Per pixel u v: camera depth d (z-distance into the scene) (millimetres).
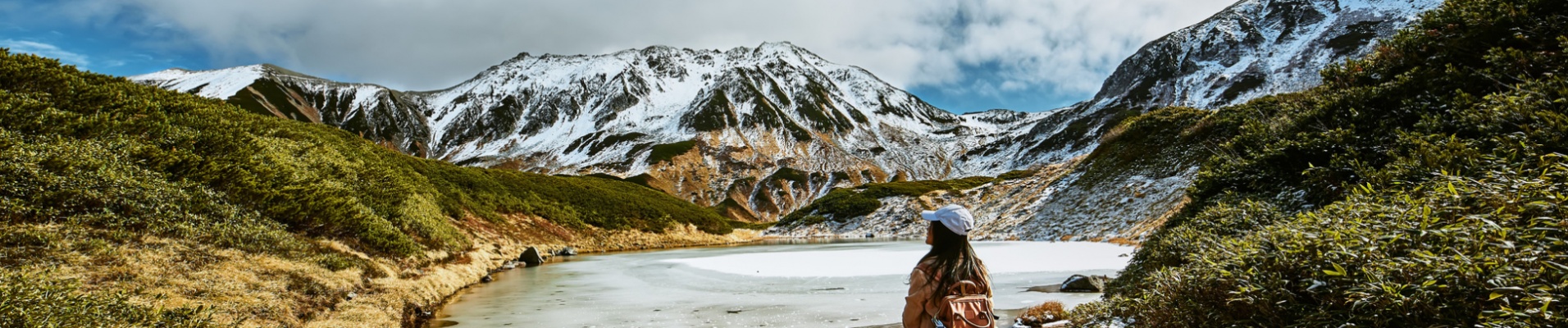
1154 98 199000
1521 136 7895
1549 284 3432
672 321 13227
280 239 14875
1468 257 4004
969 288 2857
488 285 20906
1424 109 11711
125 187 13234
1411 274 4238
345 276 14445
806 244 51531
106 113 16328
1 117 13258
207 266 11891
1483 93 11305
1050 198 44031
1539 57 10492
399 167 34688
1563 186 4691
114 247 11250
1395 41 15430
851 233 73938
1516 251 4016
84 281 9656
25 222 10883
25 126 13648
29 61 17156
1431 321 3994
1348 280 4625
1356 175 10500
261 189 16734
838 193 88188
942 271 2865
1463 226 4480
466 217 36688
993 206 51906
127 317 8031
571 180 64750
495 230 38250
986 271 3033
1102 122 194125
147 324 8156
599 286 20250
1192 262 7578
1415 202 5461
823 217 81438
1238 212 11609
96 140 14711
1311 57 176000
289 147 23578
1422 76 12641
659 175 190250
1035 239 37188
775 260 29094
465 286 20422
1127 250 26516
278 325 10648
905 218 72375
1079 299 14000
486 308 15688
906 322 2975
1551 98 8586
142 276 10531
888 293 16531
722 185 188500
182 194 14305
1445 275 4016
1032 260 23766
